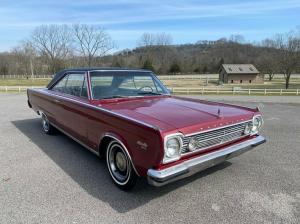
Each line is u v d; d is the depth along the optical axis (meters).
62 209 2.94
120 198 3.17
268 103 14.84
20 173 3.89
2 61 91.50
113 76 4.30
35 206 3.00
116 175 3.43
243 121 3.43
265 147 5.20
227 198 3.17
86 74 4.18
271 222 2.70
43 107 5.82
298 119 8.52
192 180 3.65
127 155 3.07
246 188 3.42
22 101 13.23
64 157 4.55
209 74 93.88
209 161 2.95
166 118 3.00
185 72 95.94
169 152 2.64
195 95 22.66
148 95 4.39
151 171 2.67
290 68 39.41
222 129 3.14
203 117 3.13
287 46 40.38
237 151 3.29
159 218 2.77
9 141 5.52
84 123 3.90
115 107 3.55
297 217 2.78
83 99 4.10
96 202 3.08
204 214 2.84
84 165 4.19
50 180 3.66
